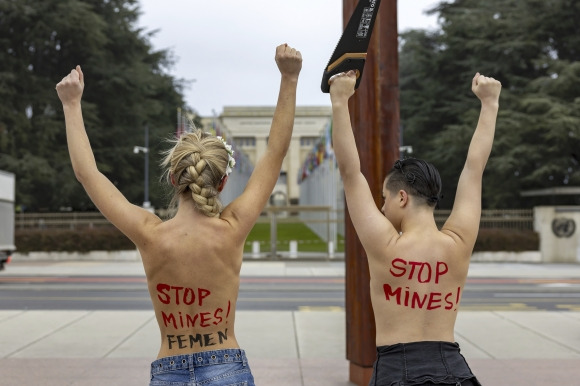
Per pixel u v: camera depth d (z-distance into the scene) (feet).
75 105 8.61
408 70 146.10
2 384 19.98
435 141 118.42
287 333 30.25
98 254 97.09
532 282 66.28
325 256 92.17
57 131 124.77
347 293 19.36
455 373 7.59
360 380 18.67
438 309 7.92
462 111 123.54
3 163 113.70
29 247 96.89
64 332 30.14
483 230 97.40
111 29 139.95
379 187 17.90
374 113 17.98
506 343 27.66
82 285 59.67
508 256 96.48
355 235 18.72
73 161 8.32
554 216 96.73
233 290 8.10
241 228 8.16
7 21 122.42
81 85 8.61
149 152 139.44
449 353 7.76
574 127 97.04
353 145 8.25
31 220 101.60
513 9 117.80
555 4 108.37
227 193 116.47
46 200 131.75
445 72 132.16
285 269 78.23
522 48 113.80
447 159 118.52
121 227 8.13
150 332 30.14
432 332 7.87
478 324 33.19
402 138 136.67
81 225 104.47
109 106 138.10
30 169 114.93
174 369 7.72
